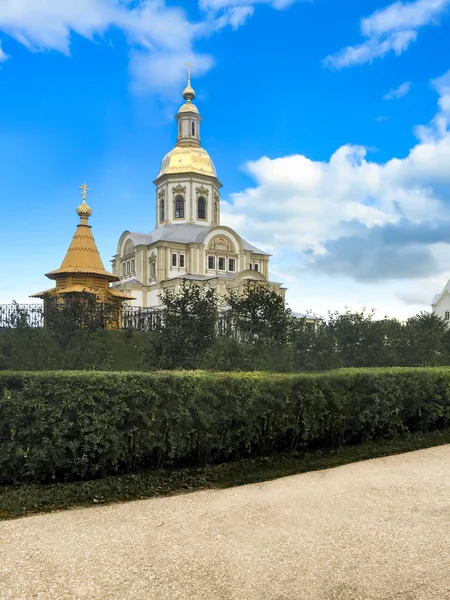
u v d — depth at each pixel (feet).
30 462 23.07
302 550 16.35
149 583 14.03
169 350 41.91
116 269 213.46
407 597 13.37
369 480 25.38
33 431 23.08
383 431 36.04
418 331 58.85
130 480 24.22
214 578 14.35
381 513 20.15
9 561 15.47
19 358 44.01
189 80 211.41
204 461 27.55
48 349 46.16
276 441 30.83
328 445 32.91
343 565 15.23
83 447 23.77
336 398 32.35
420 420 38.34
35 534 17.88
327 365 44.24
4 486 23.09
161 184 205.87
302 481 25.34
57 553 16.10
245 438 28.55
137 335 65.16
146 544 16.88
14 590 13.57
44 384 23.61
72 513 20.47
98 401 24.21
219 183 209.87
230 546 16.67
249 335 48.98
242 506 21.11
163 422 25.80
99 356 46.16
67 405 23.50
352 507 20.94
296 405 30.86
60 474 24.32
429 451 33.06
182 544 16.87
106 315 51.72
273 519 19.44
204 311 44.47
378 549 16.43
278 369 42.68
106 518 19.75
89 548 16.52
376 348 51.21
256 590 13.66
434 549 16.44
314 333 47.80
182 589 13.70
